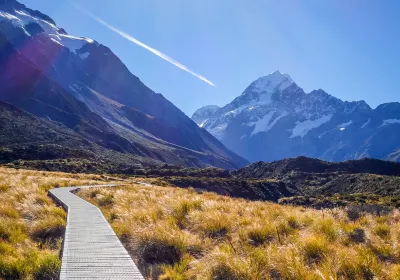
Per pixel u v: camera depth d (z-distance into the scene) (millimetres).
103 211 16672
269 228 11375
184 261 9000
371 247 9367
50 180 34281
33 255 9430
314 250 8891
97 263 8023
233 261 7742
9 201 16797
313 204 53438
